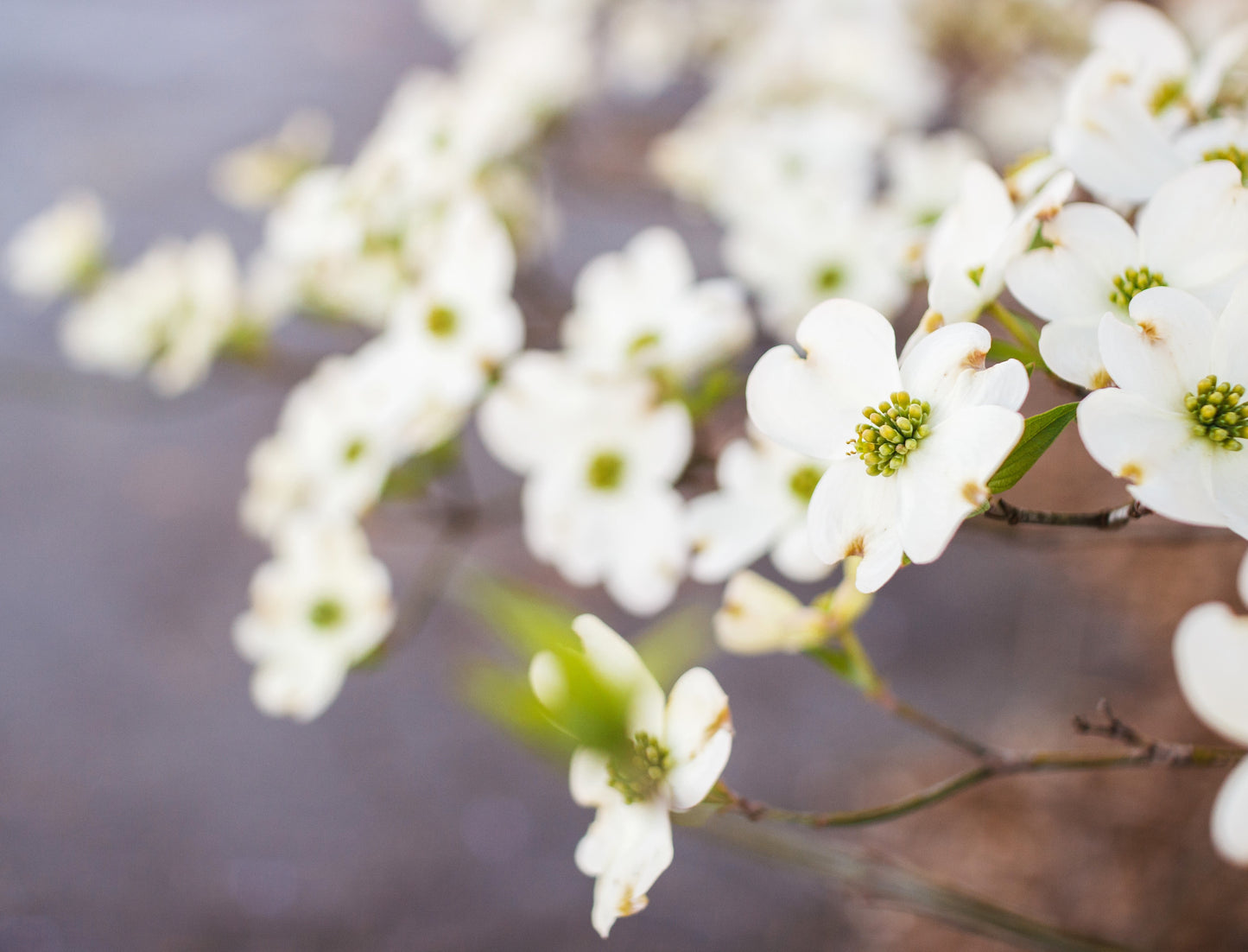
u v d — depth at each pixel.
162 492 2.42
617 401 0.68
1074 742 1.52
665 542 0.67
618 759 0.39
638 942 1.61
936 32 1.38
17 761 1.98
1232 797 0.46
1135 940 1.25
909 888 0.65
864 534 0.50
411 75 3.45
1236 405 0.48
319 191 0.83
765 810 0.55
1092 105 0.56
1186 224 0.52
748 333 0.70
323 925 1.72
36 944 1.74
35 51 3.80
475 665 0.40
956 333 0.50
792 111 1.12
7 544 2.34
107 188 3.14
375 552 2.12
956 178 0.89
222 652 2.12
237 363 1.08
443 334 0.70
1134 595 1.65
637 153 1.70
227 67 3.65
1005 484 0.50
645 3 1.54
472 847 1.78
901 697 1.74
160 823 1.88
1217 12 1.19
